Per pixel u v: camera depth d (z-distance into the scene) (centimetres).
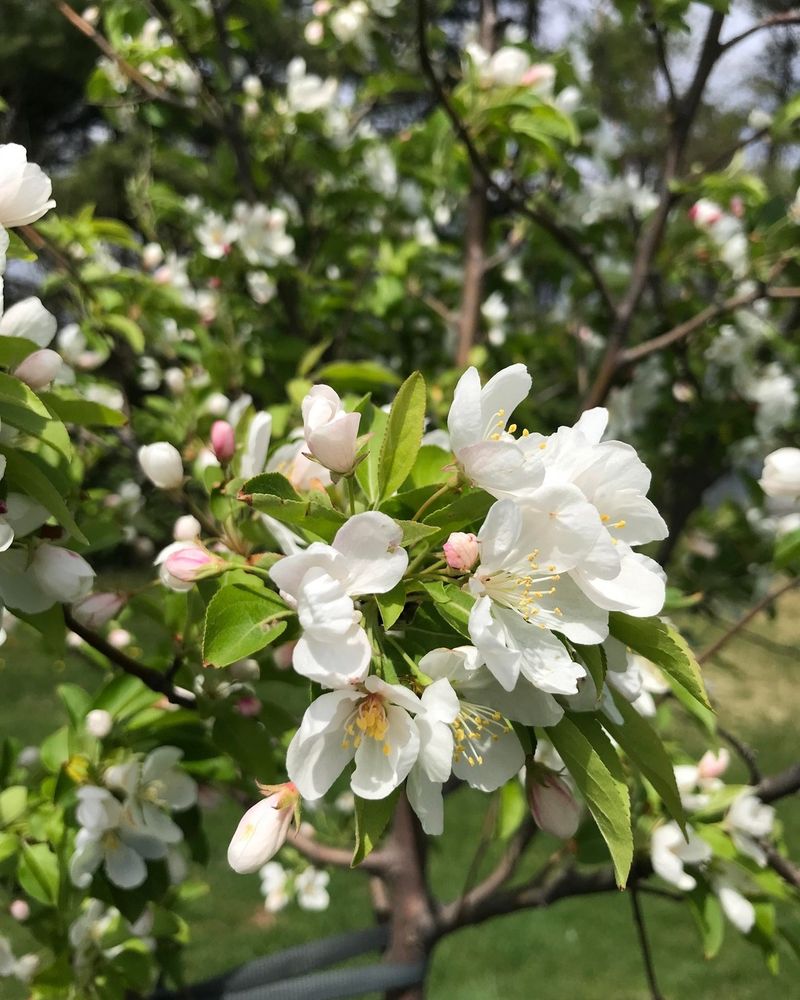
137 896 41
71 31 379
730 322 81
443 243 99
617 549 27
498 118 62
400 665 28
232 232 83
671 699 53
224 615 28
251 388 78
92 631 38
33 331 34
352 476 29
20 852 42
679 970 116
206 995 51
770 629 231
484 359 75
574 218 85
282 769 45
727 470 87
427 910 56
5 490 31
